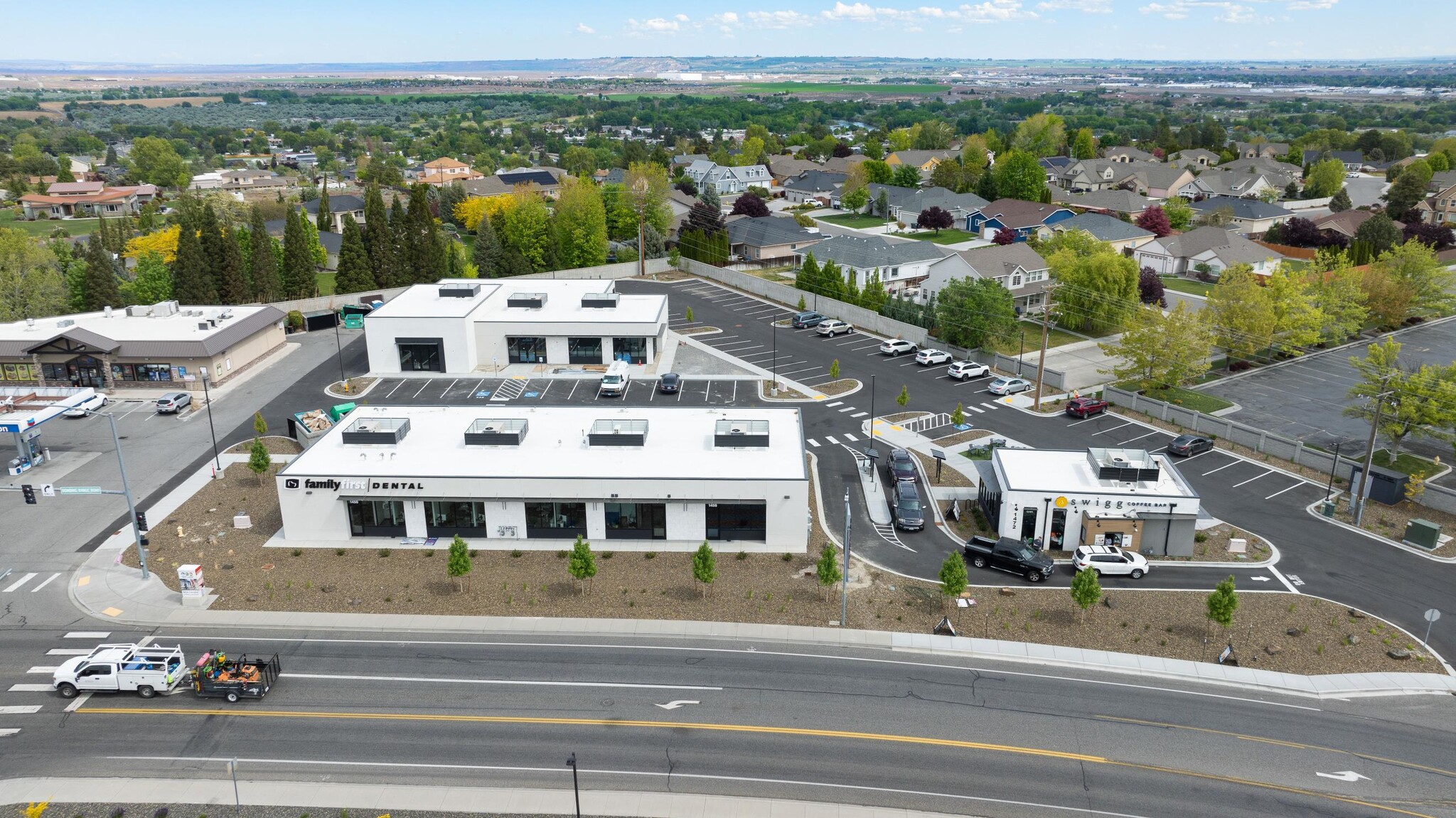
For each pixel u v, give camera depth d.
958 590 42.22
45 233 170.88
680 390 75.56
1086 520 48.94
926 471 59.66
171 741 34.00
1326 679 38.31
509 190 173.75
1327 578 46.56
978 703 36.41
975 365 78.81
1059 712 35.88
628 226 132.88
